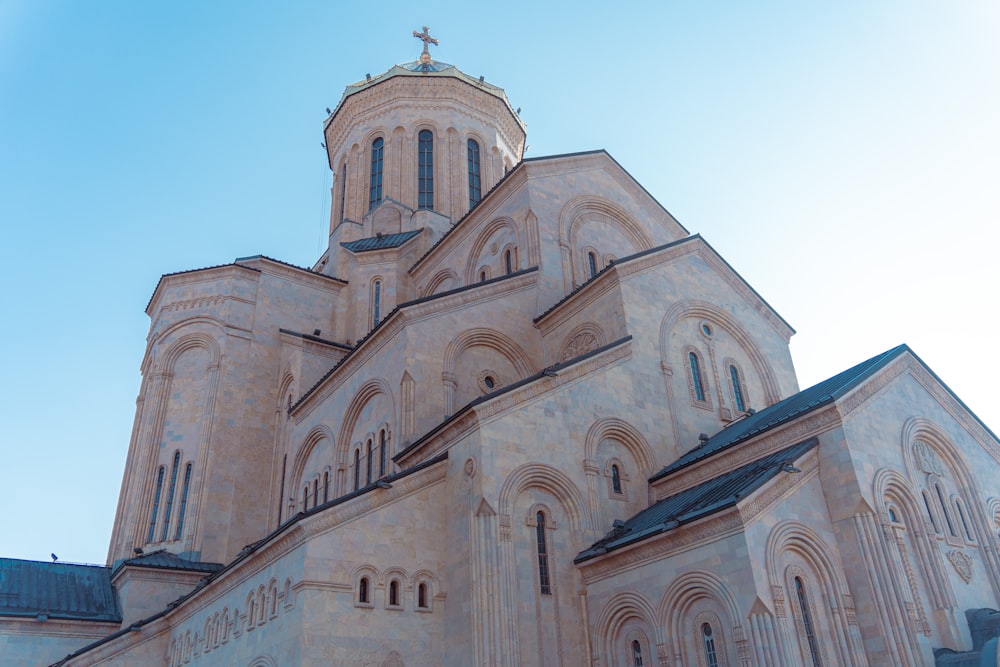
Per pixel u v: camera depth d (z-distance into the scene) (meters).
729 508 18.83
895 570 19.81
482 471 22.17
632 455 26.36
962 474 24.09
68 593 34.41
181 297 41.97
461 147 51.00
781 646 17.62
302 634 19.47
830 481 21.05
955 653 19.12
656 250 30.78
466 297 30.44
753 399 31.80
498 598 20.75
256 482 37.88
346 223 48.06
